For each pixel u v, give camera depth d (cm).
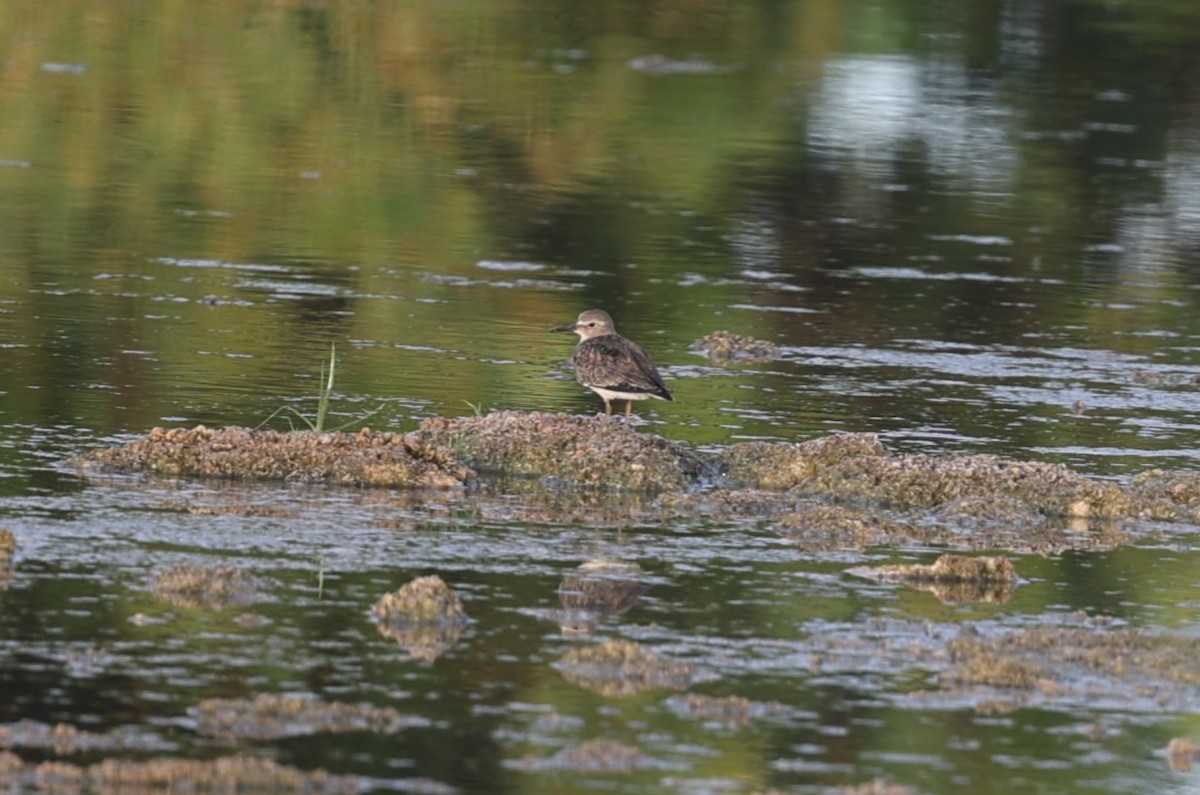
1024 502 1371
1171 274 2303
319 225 2353
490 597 1129
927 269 2264
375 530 1255
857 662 1047
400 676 999
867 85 3441
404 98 3141
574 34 3694
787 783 895
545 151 2836
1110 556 1274
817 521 1315
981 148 2997
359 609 1096
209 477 1364
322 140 2828
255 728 926
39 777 860
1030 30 3928
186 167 2630
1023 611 1146
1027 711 989
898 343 1928
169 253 2170
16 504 1266
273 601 1102
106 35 3416
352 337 1848
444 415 1591
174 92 3069
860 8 4028
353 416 1568
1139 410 1705
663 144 2920
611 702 979
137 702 949
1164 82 3569
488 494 1366
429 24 3678
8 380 1612
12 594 1088
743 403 1673
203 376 1667
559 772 895
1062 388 1775
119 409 1546
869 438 1471
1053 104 3359
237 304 1950
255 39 3459
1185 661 1058
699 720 962
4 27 3409
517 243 2308
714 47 3669
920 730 961
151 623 1055
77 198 2414
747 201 2586
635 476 1405
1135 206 2670
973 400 1716
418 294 2044
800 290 2142
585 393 1695
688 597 1145
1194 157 3017
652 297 2083
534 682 999
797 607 1134
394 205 2472
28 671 979
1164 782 914
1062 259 2348
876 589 1177
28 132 2766
